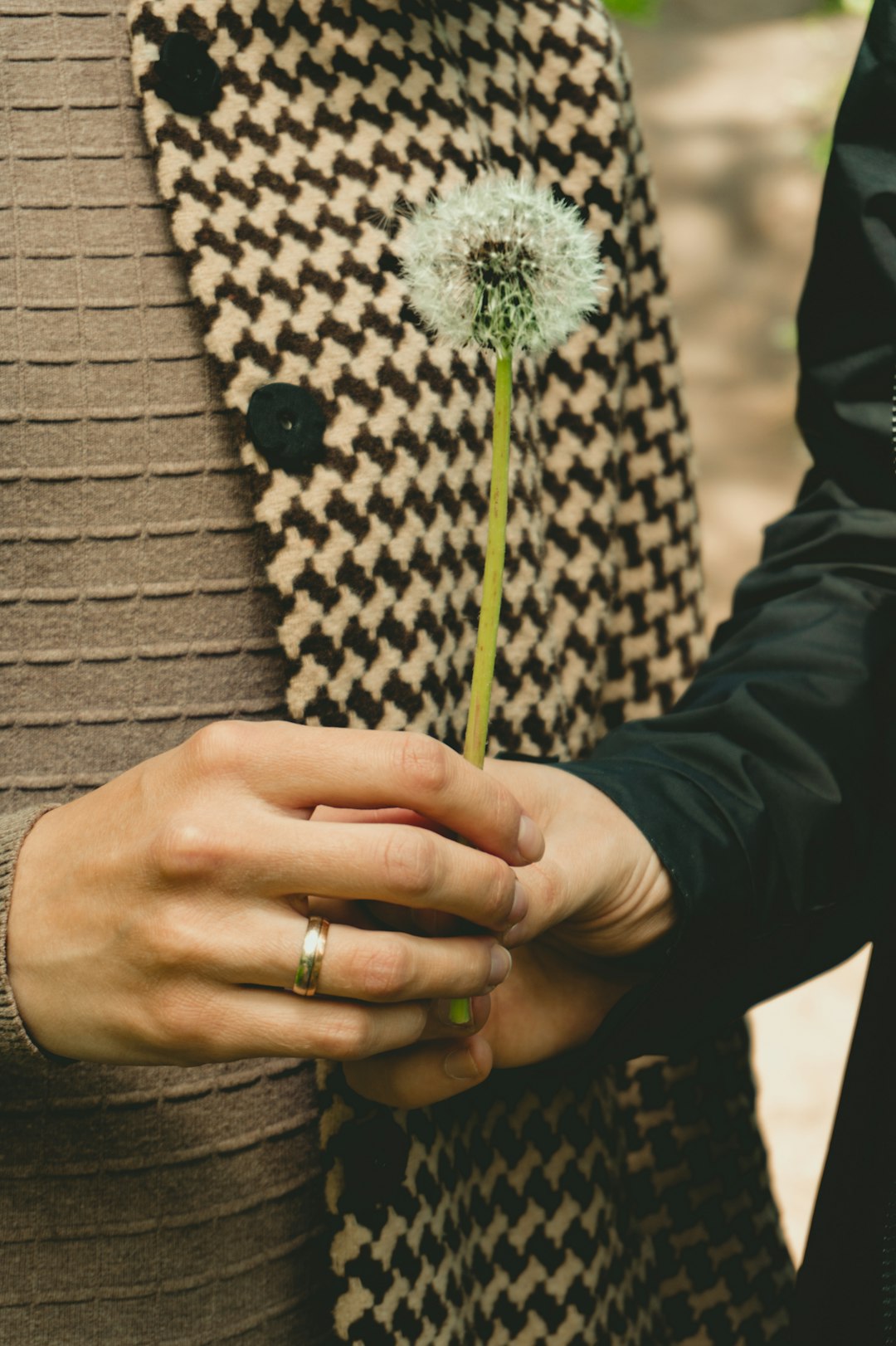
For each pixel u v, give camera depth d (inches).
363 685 25.4
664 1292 30.0
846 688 25.9
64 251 24.8
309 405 25.0
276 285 25.1
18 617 24.7
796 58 207.3
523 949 25.4
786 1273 30.7
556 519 28.5
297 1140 25.4
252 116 25.4
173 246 25.2
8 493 24.6
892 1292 24.7
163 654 25.1
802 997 84.7
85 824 22.0
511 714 27.2
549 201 21.4
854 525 26.7
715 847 24.7
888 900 26.9
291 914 21.1
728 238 183.2
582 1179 27.3
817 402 27.0
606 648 29.5
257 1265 25.0
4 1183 24.3
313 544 25.0
